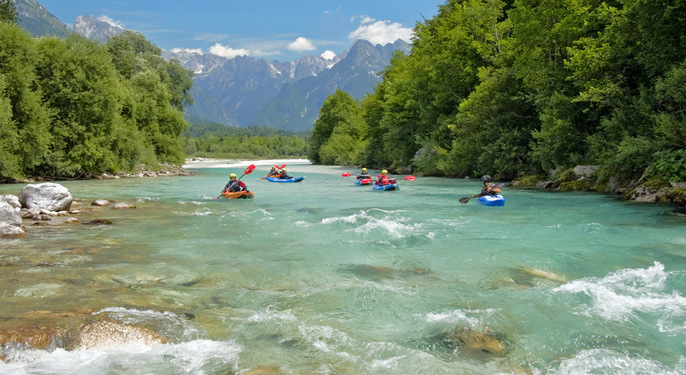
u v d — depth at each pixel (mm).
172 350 3812
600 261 7121
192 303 5078
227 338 4102
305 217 12406
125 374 3379
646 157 15758
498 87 27078
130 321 4305
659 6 15477
